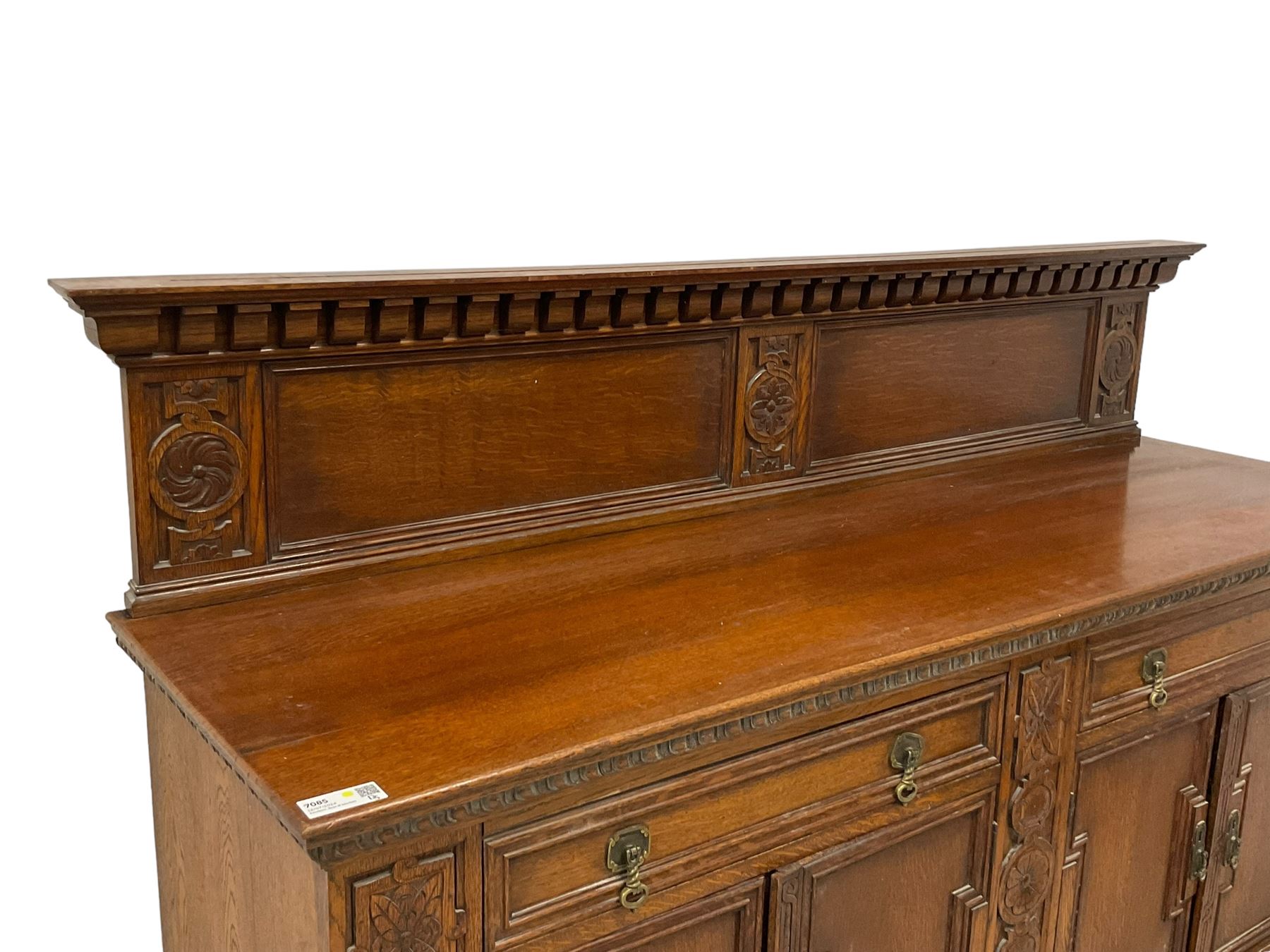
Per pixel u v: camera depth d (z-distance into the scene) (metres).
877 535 3.13
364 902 1.95
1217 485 3.63
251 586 2.62
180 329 2.42
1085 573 2.88
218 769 2.33
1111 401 4.13
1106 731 2.97
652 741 2.12
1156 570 2.91
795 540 3.08
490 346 2.83
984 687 2.68
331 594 2.67
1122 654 2.95
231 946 2.41
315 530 2.70
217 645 2.40
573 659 2.37
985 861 2.79
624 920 2.26
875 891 2.64
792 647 2.44
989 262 3.53
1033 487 3.59
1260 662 3.31
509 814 2.07
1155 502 3.46
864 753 2.53
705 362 3.18
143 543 2.51
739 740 2.33
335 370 2.65
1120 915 3.18
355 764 1.98
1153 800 3.17
